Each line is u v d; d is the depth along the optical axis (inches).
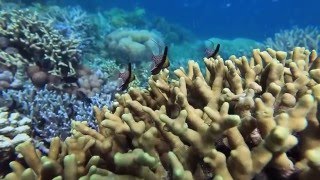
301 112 8.3
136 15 88.3
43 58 30.2
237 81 11.8
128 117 9.9
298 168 8.3
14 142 16.7
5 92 25.5
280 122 8.4
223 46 64.7
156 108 13.2
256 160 7.9
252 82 11.5
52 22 39.0
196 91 11.9
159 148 10.1
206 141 8.6
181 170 7.9
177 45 82.5
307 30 53.2
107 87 28.4
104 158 10.9
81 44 39.5
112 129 11.0
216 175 8.0
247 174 8.0
